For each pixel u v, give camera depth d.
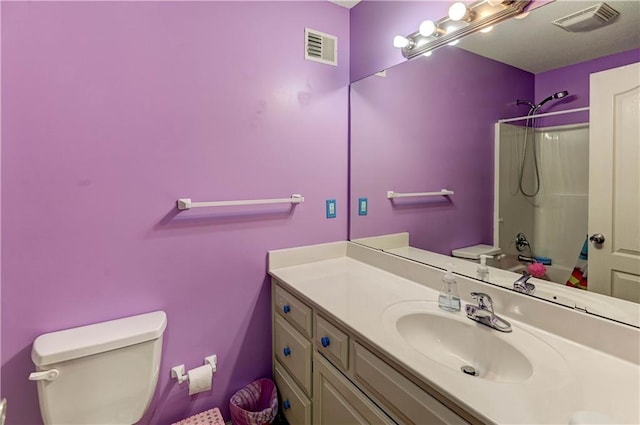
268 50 1.59
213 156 1.47
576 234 0.99
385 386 0.93
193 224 1.44
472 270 1.30
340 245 1.89
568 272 1.00
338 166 1.87
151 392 1.23
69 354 1.07
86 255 1.23
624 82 0.88
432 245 1.48
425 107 1.50
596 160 0.94
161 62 1.33
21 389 1.14
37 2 1.10
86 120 1.20
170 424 1.45
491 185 1.22
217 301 1.53
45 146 1.14
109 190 1.25
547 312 1.01
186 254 1.44
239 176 1.54
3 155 1.08
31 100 1.11
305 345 1.36
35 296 1.15
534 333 1.00
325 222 1.84
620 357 0.86
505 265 1.18
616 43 0.89
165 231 1.38
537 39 1.07
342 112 1.87
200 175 1.44
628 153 0.87
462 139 1.34
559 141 1.02
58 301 1.19
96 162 1.22
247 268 1.61
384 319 1.10
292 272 1.63
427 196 1.51
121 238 1.29
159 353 1.25
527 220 1.12
